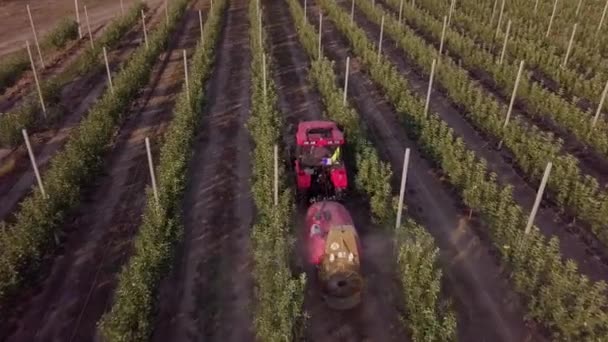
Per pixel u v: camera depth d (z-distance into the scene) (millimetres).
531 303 12602
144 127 23719
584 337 11570
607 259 15492
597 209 15453
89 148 18766
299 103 25922
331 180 16547
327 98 23656
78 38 37062
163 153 18516
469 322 13055
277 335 10906
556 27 34938
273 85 24297
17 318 13375
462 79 24375
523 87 24391
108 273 14867
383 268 14773
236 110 25172
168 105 26016
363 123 20844
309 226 14562
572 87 25719
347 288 12766
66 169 17047
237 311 13469
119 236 16391
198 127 22406
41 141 22328
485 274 14672
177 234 14750
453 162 17719
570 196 16375
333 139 16297
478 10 38500
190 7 46188
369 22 39750
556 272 12422
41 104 23562
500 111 21766
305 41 32219
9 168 20156
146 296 12062
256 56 27859
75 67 30781
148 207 15680
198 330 12938
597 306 11453
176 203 15867
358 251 13250
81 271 14953
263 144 17828
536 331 12828
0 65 29188
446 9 38469
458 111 24906
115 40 35062
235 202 17969
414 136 21516
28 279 14234
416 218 17047
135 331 11562
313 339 12594
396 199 15094
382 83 26094
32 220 14891
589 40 31562
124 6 48375
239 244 15883
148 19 42781
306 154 16453
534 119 24156
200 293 14062
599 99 23969
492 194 15734
